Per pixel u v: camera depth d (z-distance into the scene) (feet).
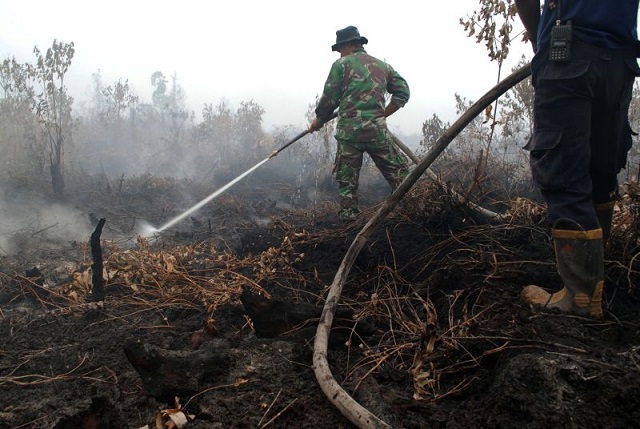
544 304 7.10
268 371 6.59
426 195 12.18
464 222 11.30
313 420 5.71
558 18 6.93
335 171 14.69
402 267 10.38
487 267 8.92
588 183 6.86
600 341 6.22
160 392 6.11
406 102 15.53
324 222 15.83
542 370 5.53
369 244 11.48
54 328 8.98
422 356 6.02
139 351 6.08
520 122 21.40
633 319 6.76
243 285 9.96
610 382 5.33
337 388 5.76
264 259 11.23
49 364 7.65
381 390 6.13
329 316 7.41
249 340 7.67
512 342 6.34
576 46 6.77
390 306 8.66
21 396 6.73
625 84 7.02
